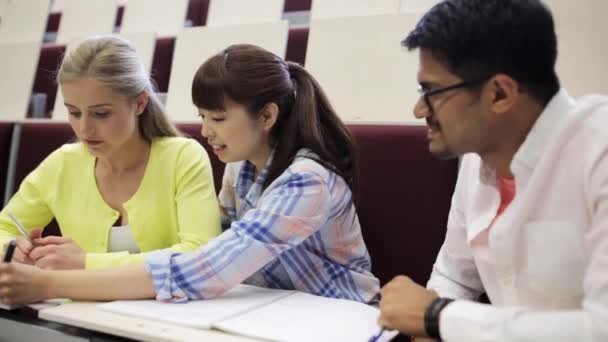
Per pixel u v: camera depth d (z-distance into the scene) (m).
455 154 0.54
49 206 0.95
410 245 0.96
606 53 0.95
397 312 0.51
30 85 1.56
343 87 1.15
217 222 0.87
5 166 1.34
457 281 0.71
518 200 0.53
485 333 0.45
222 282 0.66
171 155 0.90
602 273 0.41
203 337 0.50
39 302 0.61
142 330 0.51
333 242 0.84
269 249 0.69
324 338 0.52
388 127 1.01
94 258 0.72
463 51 0.48
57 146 1.30
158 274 0.64
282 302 0.67
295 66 0.84
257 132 0.78
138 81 0.85
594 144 0.46
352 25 1.18
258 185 0.82
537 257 0.51
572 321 0.41
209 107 0.75
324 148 0.80
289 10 1.60
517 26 0.47
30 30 1.70
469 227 0.62
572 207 0.49
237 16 1.50
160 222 0.90
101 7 1.68
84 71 0.78
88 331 0.55
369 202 1.00
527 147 0.51
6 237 0.86
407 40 0.53
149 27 1.60
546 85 0.50
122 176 0.92
